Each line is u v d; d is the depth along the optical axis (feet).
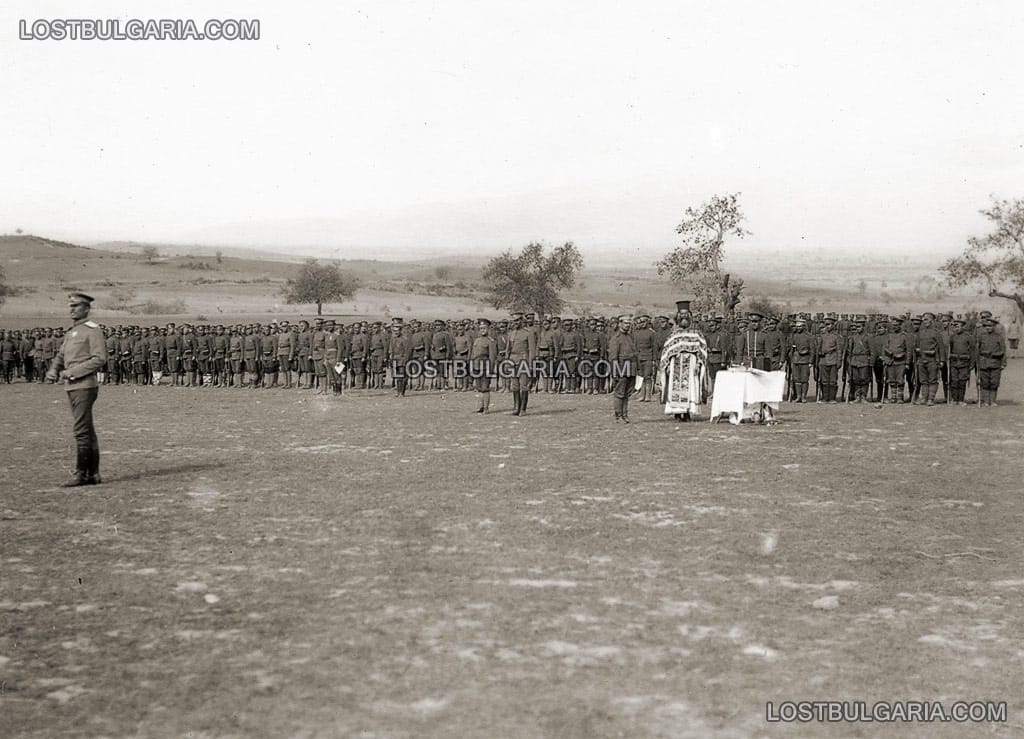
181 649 21.56
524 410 75.31
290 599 25.36
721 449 53.98
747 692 19.13
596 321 99.55
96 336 43.14
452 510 36.86
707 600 25.26
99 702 18.62
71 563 29.25
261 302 401.29
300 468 47.52
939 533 33.09
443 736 17.07
